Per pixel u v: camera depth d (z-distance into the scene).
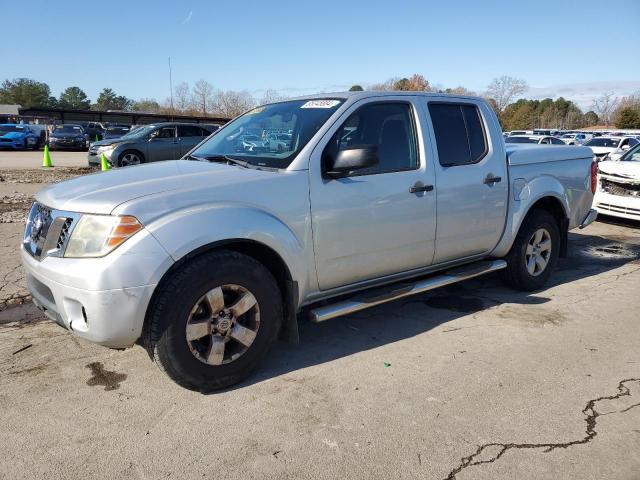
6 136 31.98
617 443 2.86
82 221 3.03
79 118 55.66
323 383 3.48
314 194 3.58
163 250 2.97
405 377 3.57
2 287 5.23
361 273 3.96
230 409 3.16
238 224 3.21
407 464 2.67
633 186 8.71
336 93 4.21
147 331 3.12
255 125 4.29
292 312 3.59
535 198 5.12
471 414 3.12
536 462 2.70
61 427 2.96
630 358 3.90
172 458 2.70
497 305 5.04
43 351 3.91
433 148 4.31
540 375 3.62
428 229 4.26
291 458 2.71
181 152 16.56
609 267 6.52
